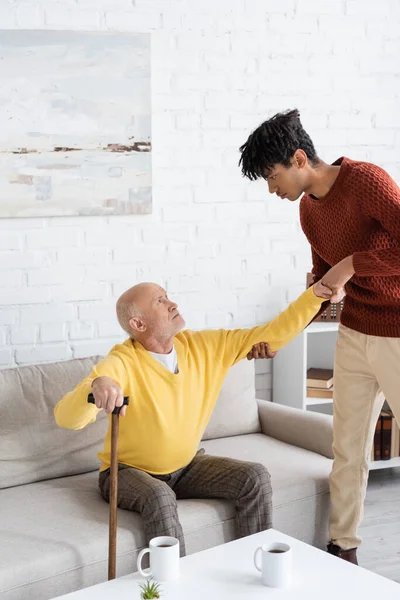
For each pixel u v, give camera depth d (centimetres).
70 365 287
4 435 269
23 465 271
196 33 337
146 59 324
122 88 322
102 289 333
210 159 348
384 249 232
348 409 268
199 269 352
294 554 209
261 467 254
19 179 310
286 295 373
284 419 312
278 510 264
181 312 351
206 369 264
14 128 306
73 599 188
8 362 320
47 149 312
